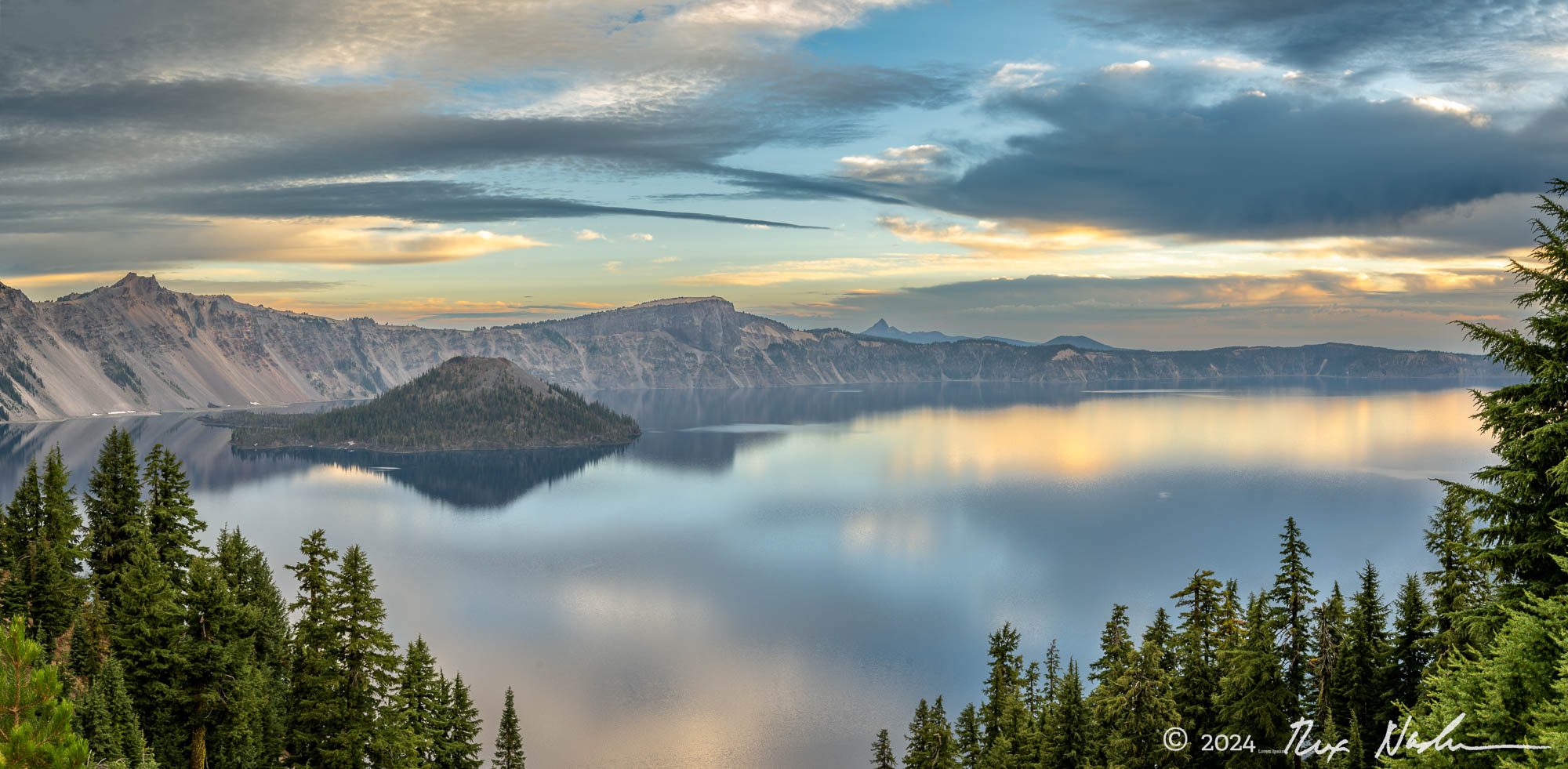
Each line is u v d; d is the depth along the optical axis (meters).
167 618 58.97
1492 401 29.42
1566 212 28.31
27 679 21.28
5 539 83.38
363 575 58.03
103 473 78.12
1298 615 54.03
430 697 68.94
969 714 91.62
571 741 164.00
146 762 56.00
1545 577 28.66
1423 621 51.53
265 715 76.06
